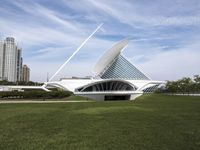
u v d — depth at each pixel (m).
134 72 95.94
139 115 24.58
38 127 17.84
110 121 20.62
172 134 15.50
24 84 111.12
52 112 27.14
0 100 52.22
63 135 15.18
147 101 51.28
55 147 12.42
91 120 21.16
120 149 12.08
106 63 90.62
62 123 19.61
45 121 20.61
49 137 14.62
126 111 28.16
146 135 15.20
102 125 18.70
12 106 35.09
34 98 57.12
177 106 36.31
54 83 76.62
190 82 97.94
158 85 98.12
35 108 31.95
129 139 14.12
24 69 159.38
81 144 12.98
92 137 14.62
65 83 75.62
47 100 54.00
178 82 99.88
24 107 33.44
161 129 17.19
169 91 103.12
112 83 73.44
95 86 72.88
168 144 13.02
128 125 18.72
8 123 19.58
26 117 23.00
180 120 21.41
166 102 46.81
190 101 50.19
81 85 74.44
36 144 12.98
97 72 93.38
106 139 14.12
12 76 133.12
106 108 31.72
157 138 14.40
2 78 129.38
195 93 103.00
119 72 94.44
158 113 26.50
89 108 31.81
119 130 16.77
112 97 70.12
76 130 16.75
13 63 133.38
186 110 30.05
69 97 62.34
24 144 12.99
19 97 56.81
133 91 69.12
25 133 15.77
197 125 18.91
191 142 13.44
